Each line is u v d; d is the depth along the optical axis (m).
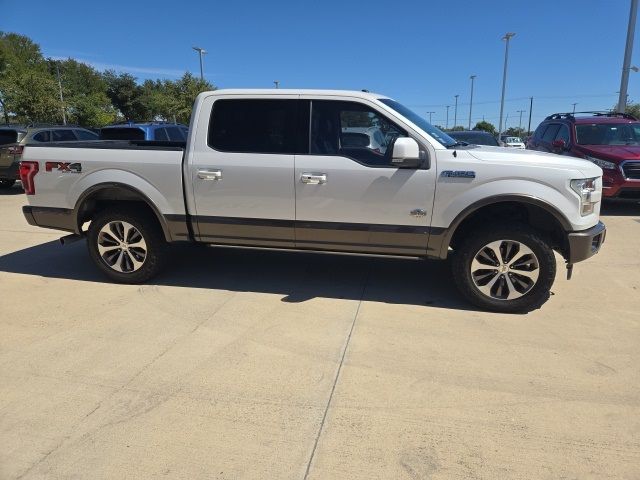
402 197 4.41
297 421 2.89
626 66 16.47
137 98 66.19
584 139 10.05
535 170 4.19
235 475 2.46
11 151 11.65
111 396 3.13
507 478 2.45
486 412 2.98
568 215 4.21
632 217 9.02
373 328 4.14
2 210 9.78
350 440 2.72
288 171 4.57
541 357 3.65
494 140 13.50
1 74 40.72
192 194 4.82
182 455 2.60
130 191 4.93
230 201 4.76
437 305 4.66
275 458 2.58
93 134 14.27
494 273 4.43
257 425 2.85
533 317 4.39
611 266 5.95
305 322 4.26
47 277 5.49
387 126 4.45
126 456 2.59
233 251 6.55
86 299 4.80
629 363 3.57
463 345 3.84
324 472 2.49
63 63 64.50
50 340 3.91
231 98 4.70
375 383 3.29
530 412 2.98
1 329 4.11
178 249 6.55
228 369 3.47
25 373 3.41
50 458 2.58
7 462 2.55
